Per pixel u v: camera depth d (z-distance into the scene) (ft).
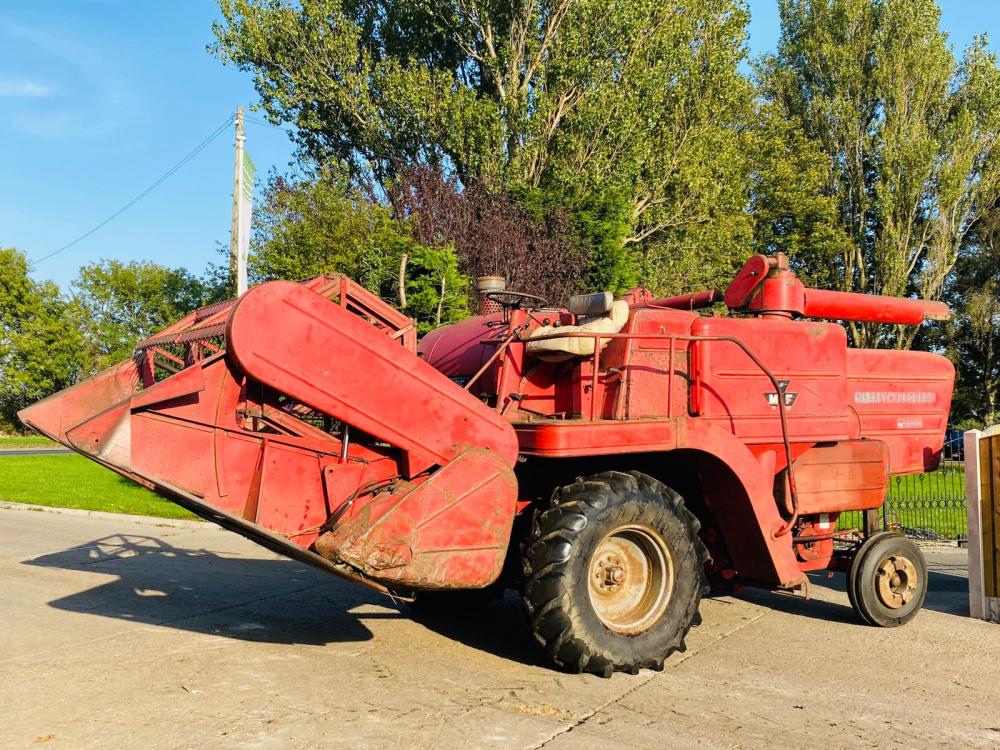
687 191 82.23
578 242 62.54
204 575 24.82
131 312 119.85
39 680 14.35
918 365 22.77
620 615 15.79
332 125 82.94
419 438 14.26
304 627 18.60
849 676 15.87
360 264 52.80
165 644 16.81
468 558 14.06
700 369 17.35
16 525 35.17
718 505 17.81
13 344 117.91
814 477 19.43
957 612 21.91
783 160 103.24
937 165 101.24
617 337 16.11
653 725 12.81
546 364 17.72
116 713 12.79
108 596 21.45
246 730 12.16
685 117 82.48
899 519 35.63
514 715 13.05
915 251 103.14
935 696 14.78
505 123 73.36
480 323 20.34
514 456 14.99
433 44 85.76
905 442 22.27
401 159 76.74
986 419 108.58
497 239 56.70
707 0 80.48
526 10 74.33
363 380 13.80
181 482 13.41
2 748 11.41
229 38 78.84
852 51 104.78
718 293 20.66
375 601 21.52
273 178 55.31
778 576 17.63
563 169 70.85
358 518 13.57
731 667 16.28
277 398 14.74
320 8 77.25
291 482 14.28
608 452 15.02
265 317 12.96
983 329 104.88
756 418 18.07
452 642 17.51
